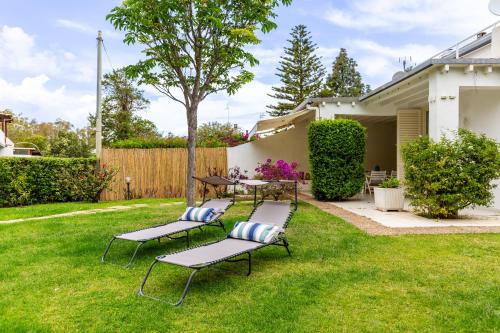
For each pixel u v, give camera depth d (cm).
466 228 854
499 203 1162
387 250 701
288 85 4506
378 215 1067
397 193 1144
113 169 1673
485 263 616
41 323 446
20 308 491
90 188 1616
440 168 972
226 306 487
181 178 1784
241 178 1670
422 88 1291
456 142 986
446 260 636
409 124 1612
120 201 1628
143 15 920
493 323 422
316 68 4534
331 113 1614
